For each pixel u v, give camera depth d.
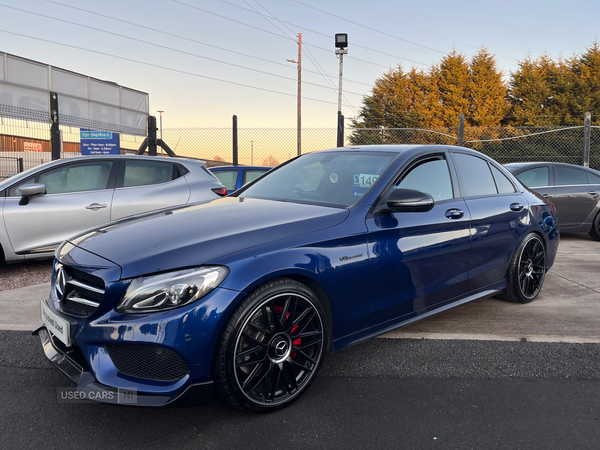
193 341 1.93
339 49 20.03
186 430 2.04
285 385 2.25
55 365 2.16
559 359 2.82
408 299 2.77
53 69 17.97
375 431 2.04
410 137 16.69
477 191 3.45
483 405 2.28
